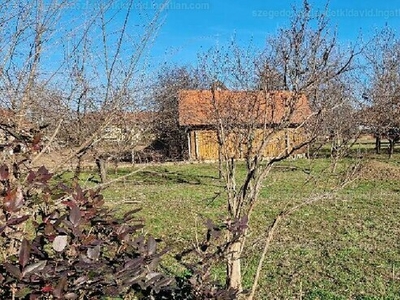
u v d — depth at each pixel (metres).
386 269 6.08
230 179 3.25
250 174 3.12
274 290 5.32
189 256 5.66
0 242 2.04
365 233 8.05
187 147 22.67
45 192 2.12
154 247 2.12
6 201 1.79
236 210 3.17
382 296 5.16
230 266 3.04
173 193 12.96
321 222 8.94
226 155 3.25
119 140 4.56
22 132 2.48
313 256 6.66
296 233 8.07
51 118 3.25
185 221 9.29
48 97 3.18
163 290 2.25
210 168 19.56
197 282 2.37
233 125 3.23
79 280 1.74
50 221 2.04
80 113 3.55
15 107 2.70
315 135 2.91
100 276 1.80
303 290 5.35
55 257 1.86
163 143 22.30
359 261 6.43
